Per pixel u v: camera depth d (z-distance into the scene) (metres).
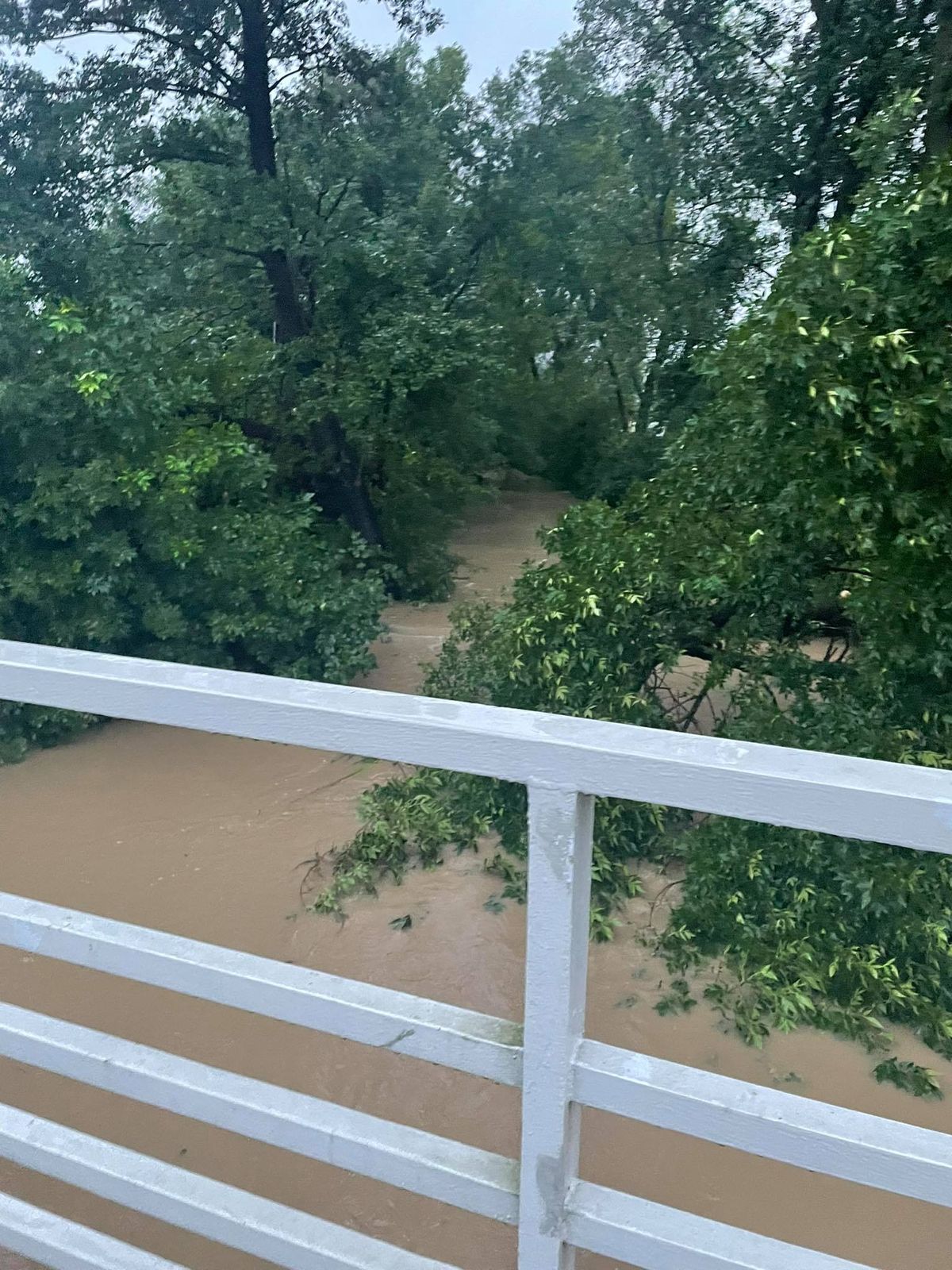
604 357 20.48
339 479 11.33
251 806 5.55
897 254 3.94
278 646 7.35
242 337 10.21
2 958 3.89
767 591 4.61
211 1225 1.42
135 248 11.29
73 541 6.57
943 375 3.79
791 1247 1.16
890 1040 3.40
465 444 13.46
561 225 19.59
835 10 10.98
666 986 3.72
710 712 5.40
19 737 6.41
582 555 5.21
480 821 4.71
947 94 7.32
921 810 0.89
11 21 10.41
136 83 11.25
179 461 6.59
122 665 1.24
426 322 11.16
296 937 4.07
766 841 3.91
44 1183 2.67
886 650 4.04
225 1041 3.37
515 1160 1.27
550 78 19.09
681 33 13.15
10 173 10.23
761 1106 1.09
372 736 1.09
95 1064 1.43
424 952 3.89
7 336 6.30
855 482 3.97
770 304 4.19
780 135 11.87
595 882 4.28
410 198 15.49
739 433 4.58
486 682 5.54
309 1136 1.32
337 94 12.73
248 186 11.17
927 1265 2.53
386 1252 1.33
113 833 5.24
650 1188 2.80
